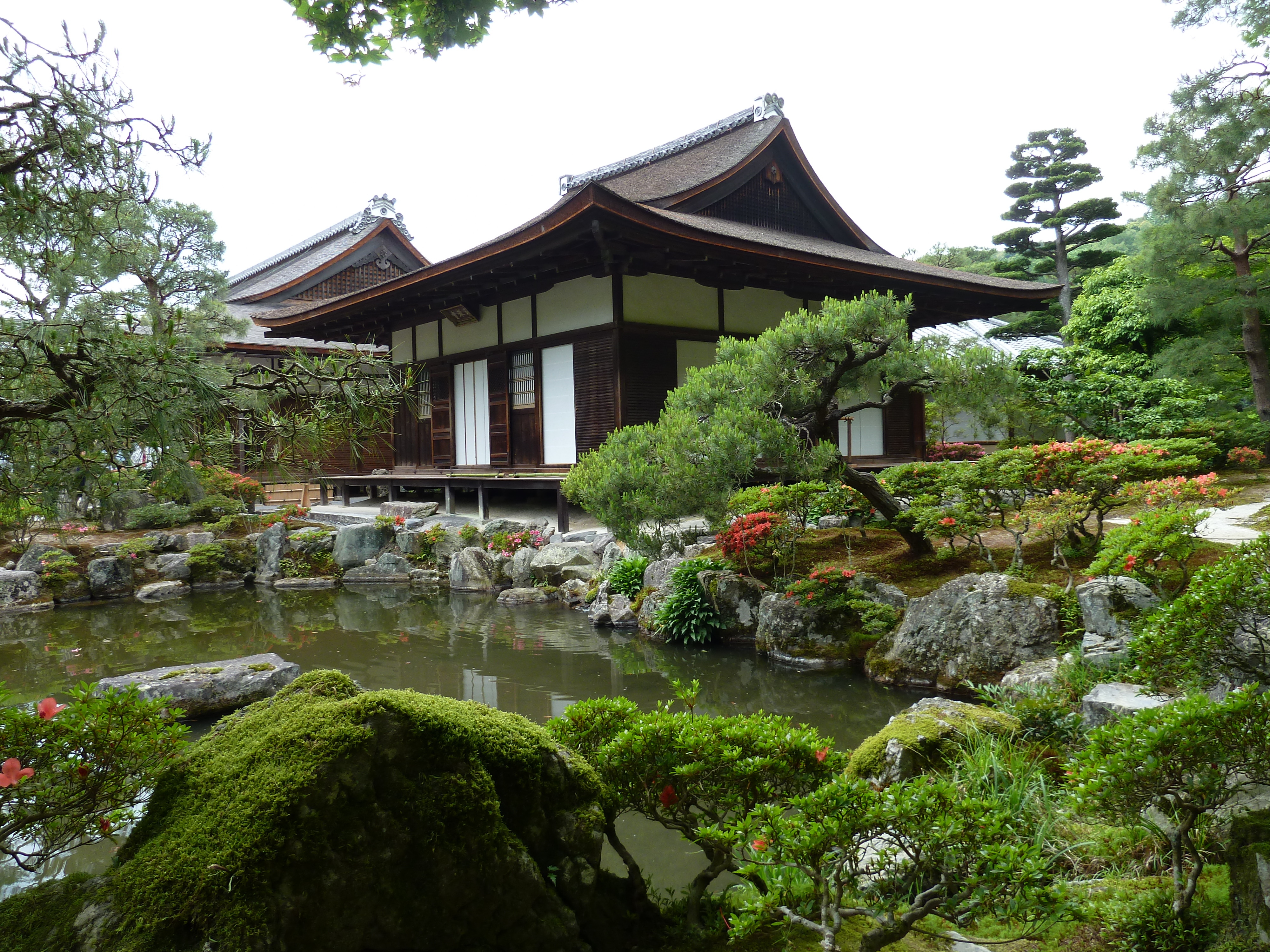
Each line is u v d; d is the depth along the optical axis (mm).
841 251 14930
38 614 10289
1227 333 14070
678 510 7004
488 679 6477
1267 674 2646
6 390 2328
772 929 2410
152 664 7391
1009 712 4348
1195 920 2320
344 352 2570
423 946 2111
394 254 24562
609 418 11688
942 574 7484
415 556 12117
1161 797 2350
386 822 2066
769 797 2465
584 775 2488
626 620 8383
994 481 6941
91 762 2121
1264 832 2230
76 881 2145
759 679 6395
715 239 10523
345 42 3066
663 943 2477
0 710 2062
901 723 3938
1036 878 1922
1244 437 12688
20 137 2389
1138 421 13047
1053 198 24641
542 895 2244
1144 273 14469
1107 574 5152
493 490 14336
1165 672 2842
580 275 12094
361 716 2105
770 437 6516
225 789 2088
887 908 2400
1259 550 2672
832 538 9188
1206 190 13336
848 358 6902
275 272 26000
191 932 1887
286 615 9797
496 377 13703
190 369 2150
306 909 1953
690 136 17203
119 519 13539
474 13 3014
